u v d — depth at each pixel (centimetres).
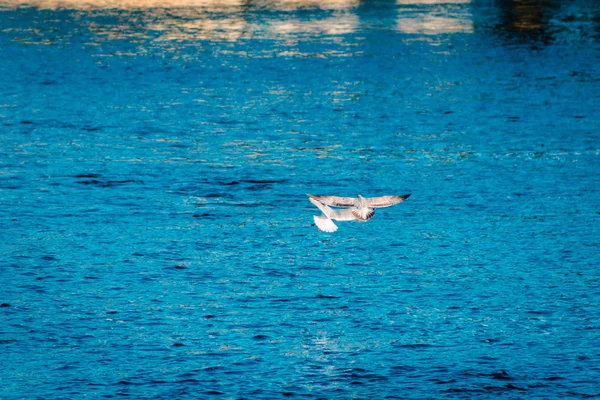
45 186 4084
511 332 2791
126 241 3494
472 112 5434
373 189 4112
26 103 5503
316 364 2588
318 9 8975
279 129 5044
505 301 3009
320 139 4862
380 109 5481
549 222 3744
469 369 2556
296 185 4169
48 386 2448
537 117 5341
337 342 2719
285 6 9094
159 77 6256
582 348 2688
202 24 8156
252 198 4006
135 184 4134
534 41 7631
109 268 3241
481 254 3412
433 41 7575
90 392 2422
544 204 3947
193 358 2612
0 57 6781
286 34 7788
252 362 2595
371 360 2612
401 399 2400
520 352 2664
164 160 4481
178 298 3012
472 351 2669
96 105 5494
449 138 4909
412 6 9225
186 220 3731
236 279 3172
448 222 3741
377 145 4772
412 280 3178
